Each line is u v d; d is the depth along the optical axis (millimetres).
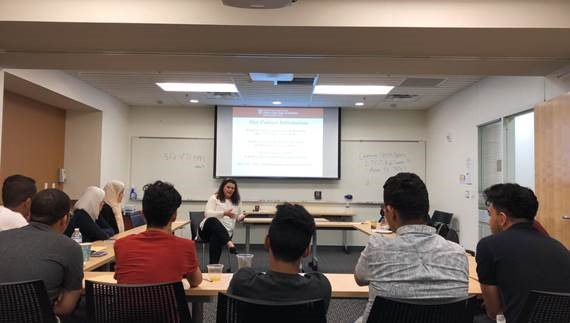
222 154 7625
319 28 2943
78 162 6480
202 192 7695
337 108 7699
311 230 1522
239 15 2908
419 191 1621
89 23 2887
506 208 1896
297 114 7680
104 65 3842
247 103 7477
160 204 1974
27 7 2867
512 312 1741
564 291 1708
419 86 6004
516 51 3381
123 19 2883
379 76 5332
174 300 1702
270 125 7664
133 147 7691
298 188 7758
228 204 5051
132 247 1931
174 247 1964
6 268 1708
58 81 5207
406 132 7820
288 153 7672
